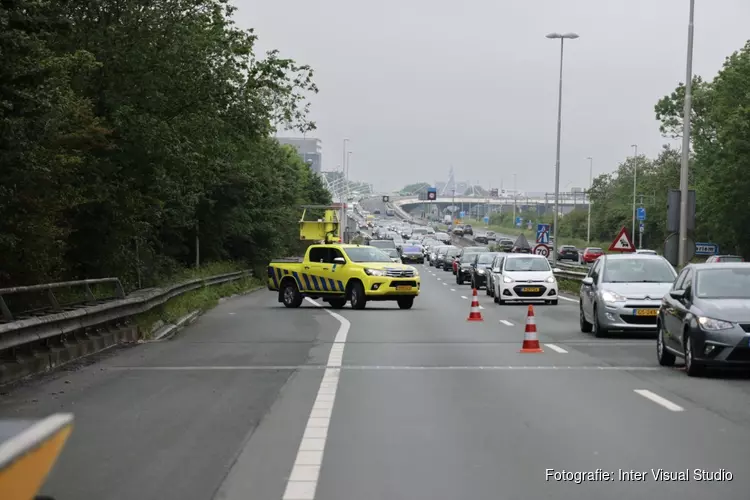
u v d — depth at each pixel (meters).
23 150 19.77
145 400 13.17
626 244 43.81
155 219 39.78
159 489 7.84
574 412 12.08
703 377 15.95
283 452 9.45
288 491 7.75
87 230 32.53
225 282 52.69
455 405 12.68
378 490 7.78
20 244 22.62
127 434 10.48
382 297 36.66
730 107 75.25
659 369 17.14
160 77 31.42
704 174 84.31
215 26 33.91
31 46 19.27
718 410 12.26
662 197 116.12
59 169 22.67
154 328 25.72
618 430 10.73
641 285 24.16
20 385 14.82
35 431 2.97
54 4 26.34
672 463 8.88
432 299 44.75
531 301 42.72
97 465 8.83
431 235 199.00
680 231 37.50
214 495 7.63
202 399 13.27
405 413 11.98
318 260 38.66
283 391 14.09
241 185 58.19
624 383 15.10
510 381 15.33
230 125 34.31
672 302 17.41
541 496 7.55
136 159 31.70
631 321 23.38
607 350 20.70
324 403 12.84
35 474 2.93
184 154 32.03
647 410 12.24
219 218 58.41
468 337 23.97
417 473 8.45
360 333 25.28
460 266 62.59
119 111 30.16
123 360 18.62
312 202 126.50
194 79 32.31
